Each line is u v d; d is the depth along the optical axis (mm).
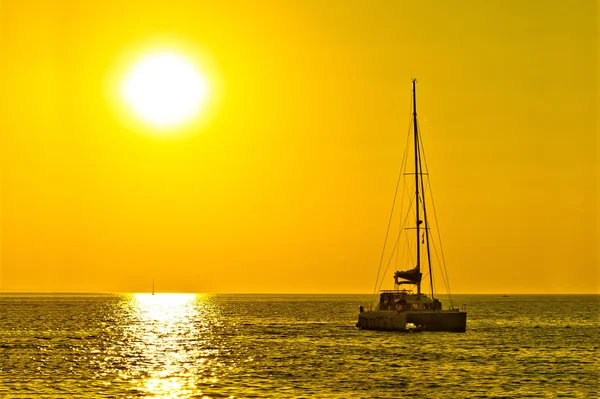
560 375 101188
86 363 113188
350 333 164875
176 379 97125
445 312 143375
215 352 128500
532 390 90375
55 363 113000
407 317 143500
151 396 85438
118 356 122625
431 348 129500
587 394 88188
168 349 134125
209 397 84938
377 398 85000
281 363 112000
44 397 84750
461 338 144750
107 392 87938
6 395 85938
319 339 150875
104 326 199375
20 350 131250
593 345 140750
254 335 165875
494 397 86188
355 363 111438
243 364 111312
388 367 107250
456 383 94438
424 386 92250
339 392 88125
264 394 86812
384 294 153500
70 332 176000
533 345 139250
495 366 108938
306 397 85062
